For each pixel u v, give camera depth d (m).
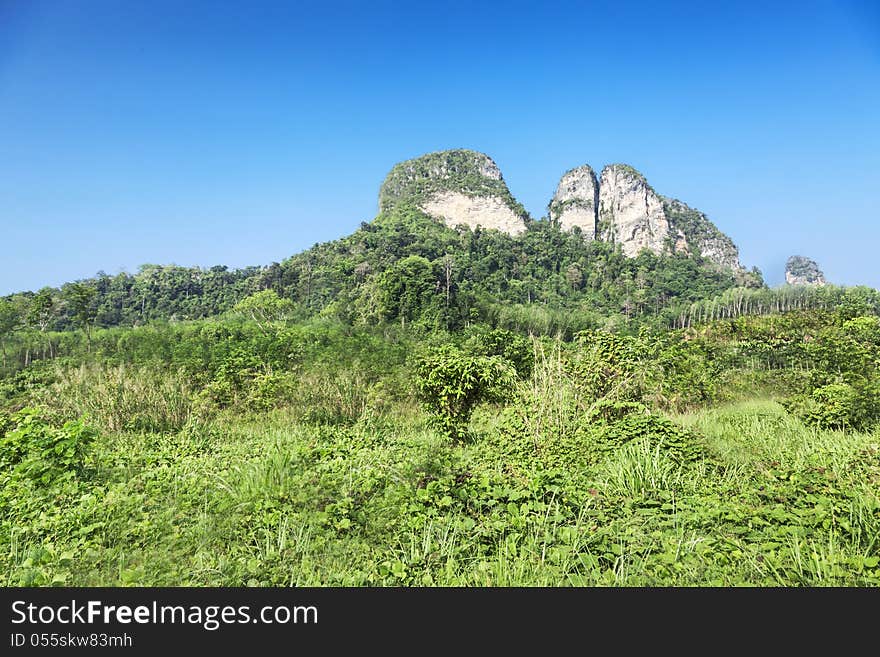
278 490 5.60
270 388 13.34
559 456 6.93
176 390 11.48
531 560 4.08
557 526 4.57
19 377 17.34
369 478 5.96
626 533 4.39
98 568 4.25
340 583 3.94
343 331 36.16
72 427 7.00
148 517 5.00
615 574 3.86
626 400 9.80
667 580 3.84
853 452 6.70
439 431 8.77
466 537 4.48
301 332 31.14
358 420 10.80
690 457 6.84
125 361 21.62
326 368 16.50
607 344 11.16
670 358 15.91
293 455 6.82
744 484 5.73
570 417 7.96
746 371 19.97
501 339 16.47
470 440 8.68
